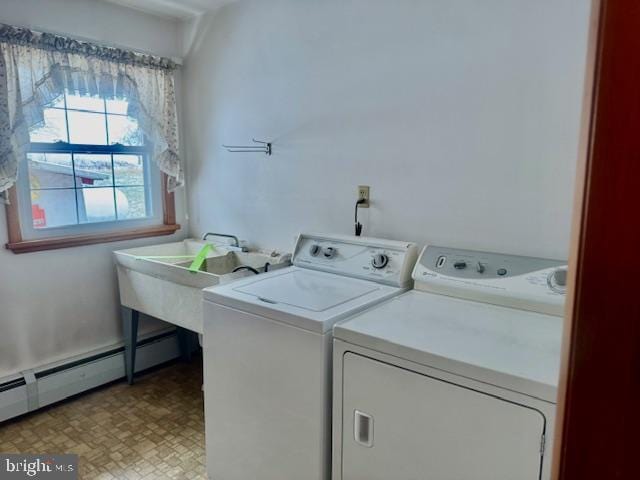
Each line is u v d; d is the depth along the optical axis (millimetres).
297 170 2504
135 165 2922
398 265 1900
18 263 2414
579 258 612
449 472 1228
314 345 1454
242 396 1720
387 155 2123
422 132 1995
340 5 2197
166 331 3096
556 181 1670
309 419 1506
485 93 1799
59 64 2359
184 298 2348
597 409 619
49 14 2342
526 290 1571
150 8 2736
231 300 1695
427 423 1250
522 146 1733
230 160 2854
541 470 1078
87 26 2502
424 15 1926
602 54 567
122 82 2646
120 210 2869
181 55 3006
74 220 2648
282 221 2627
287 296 1714
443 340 1305
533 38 1660
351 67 2195
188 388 2793
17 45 2203
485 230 1868
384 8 2047
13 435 2283
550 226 1703
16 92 2207
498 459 1141
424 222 2043
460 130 1884
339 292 1774
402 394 1290
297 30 2391
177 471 2033
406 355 1270
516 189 1769
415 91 1993
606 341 601
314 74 2348
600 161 580
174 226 3111
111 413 2500
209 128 2941
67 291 2629
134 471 2031
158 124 2848
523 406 1086
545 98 1658
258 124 2654
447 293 1759
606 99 569
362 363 1366
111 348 2822
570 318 634
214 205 3014
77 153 2605
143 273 2557
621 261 577
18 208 2379
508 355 1203
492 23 1749
